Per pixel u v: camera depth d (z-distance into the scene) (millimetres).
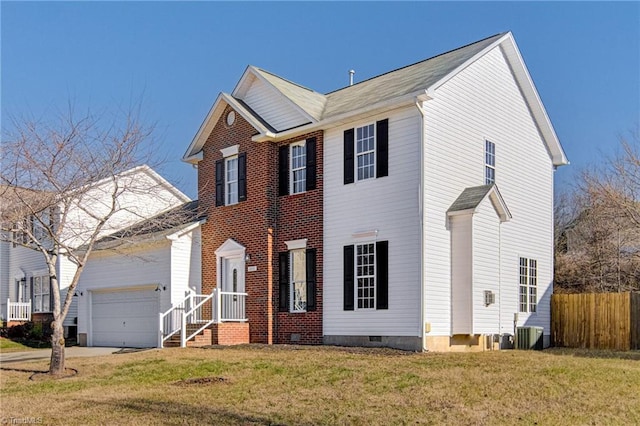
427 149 18516
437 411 10219
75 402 11773
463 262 18859
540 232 24062
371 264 19281
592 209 36812
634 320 22062
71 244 26219
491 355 16859
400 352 17219
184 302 21266
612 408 10305
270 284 21625
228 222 23359
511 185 22609
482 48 21312
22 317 33375
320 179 20953
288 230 21719
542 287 23703
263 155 22344
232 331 21422
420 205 18188
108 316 25875
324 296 20375
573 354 18531
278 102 22969
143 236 23516
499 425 9352
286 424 9711
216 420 10047
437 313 18344
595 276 34531
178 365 15539
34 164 17547
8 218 17422
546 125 24547
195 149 25062
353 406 10734
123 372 15008
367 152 19734
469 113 20641
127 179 22484
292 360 15805
